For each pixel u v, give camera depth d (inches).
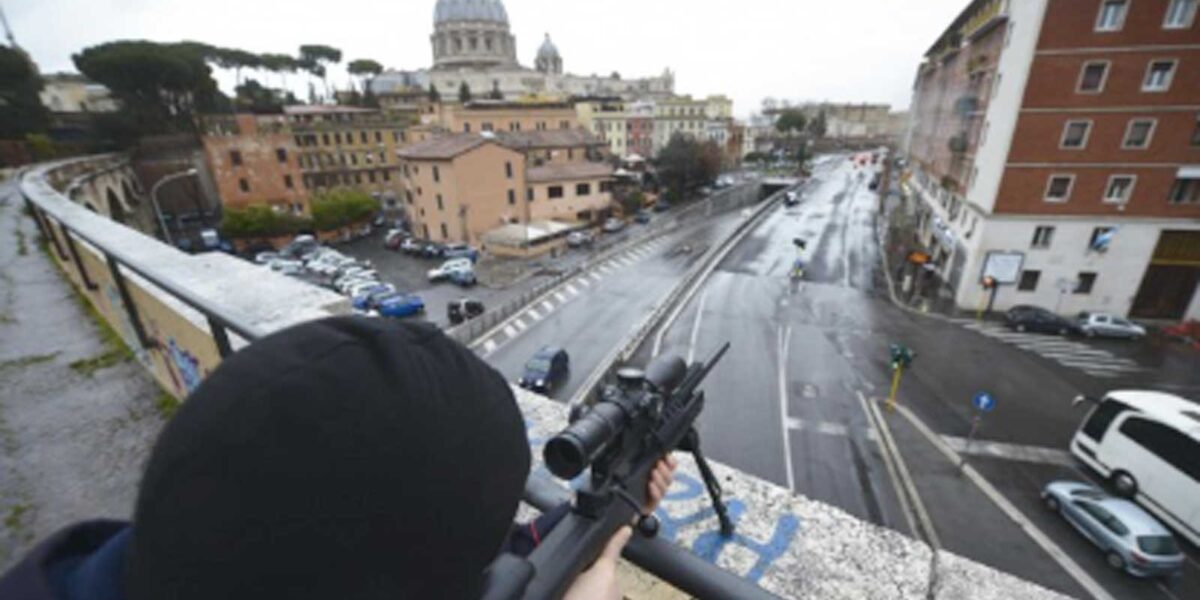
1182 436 394.0
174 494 16.3
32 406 134.8
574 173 1766.7
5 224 422.9
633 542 40.8
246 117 1574.8
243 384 17.3
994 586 67.6
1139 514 377.4
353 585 17.1
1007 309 901.8
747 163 3663.9
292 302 114.9
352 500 16.6
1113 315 813.9
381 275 1296.8
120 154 1504.7
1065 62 739.4
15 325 193.6
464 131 2213.3
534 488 50.5
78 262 197.0
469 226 1528.1
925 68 1643.7
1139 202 776.3
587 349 810.8
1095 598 354.9
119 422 127.8
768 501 81.4
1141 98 725.3
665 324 885.8
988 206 856.9
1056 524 420.5
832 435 556.4
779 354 759.1
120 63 1593.3
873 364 724.7
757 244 1473.9
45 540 21.6
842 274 1171.9
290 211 1658.5
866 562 70.9
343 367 17.8
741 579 38.0
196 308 75.4
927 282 1089.4
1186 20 677.3
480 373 24.3
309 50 3110.2
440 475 19.0
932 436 554.3
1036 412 603.2
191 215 1752.0
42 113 1437.0
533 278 1240.8
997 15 870.4
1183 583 359.6
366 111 2078.0
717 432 563.2
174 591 16.2
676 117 3009.4
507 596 26.7
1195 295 805.9
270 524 15.6
